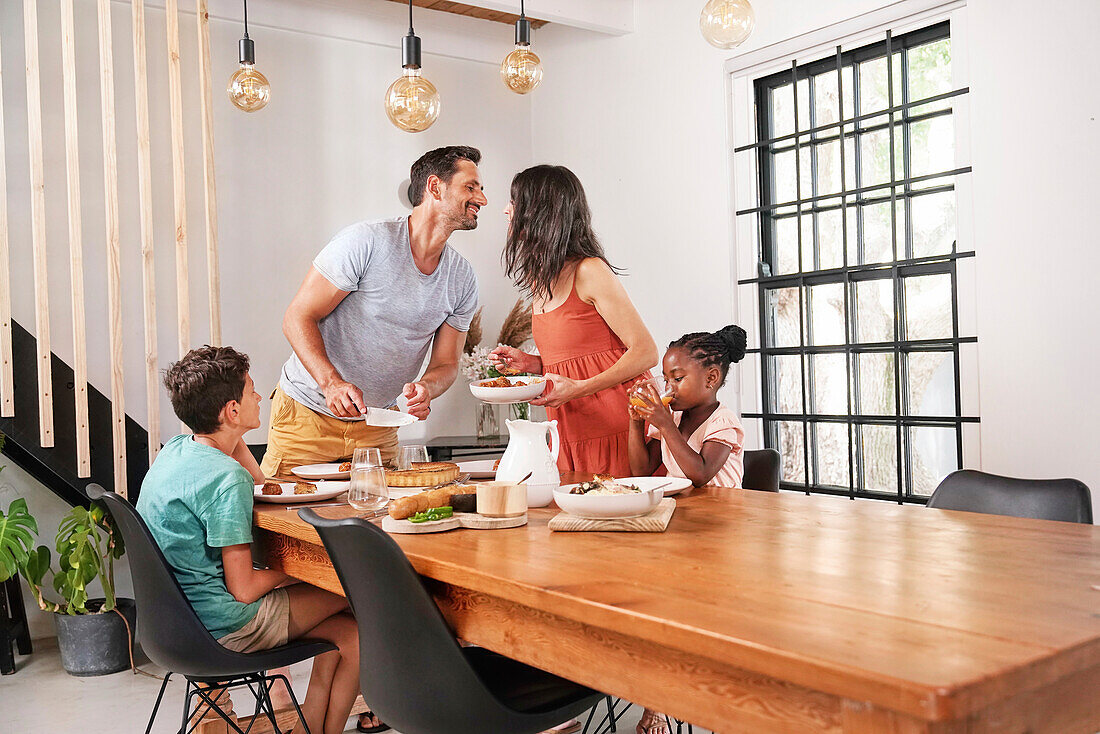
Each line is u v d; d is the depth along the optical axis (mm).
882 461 3990
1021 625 1063
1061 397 3316
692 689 1144
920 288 3836
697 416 2520
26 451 3781
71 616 3668
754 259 4426
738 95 4480
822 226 4195
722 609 1160
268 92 3723
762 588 1273
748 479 2953
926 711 845
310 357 2893
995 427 3516
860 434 4062
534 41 5609
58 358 3973
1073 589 1249
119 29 4379
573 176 2645
